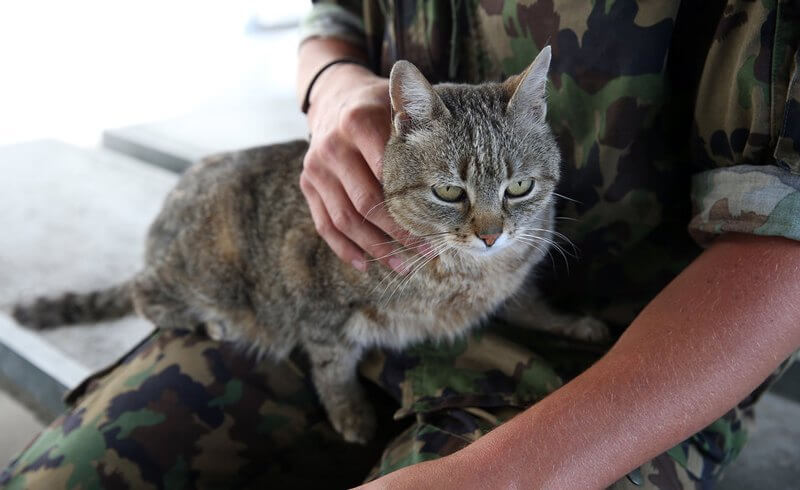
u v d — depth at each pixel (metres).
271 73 1.29
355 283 0.47
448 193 0.43
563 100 0.44
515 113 0.43
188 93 1.27
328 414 0.51
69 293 0.70
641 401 0.33
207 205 0.55
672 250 0.45
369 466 0.50
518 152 0.43
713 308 0.34
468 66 0.50
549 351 0.46
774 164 0.35
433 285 0.46
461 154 0.42
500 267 0.47
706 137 0.38
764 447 0.61
